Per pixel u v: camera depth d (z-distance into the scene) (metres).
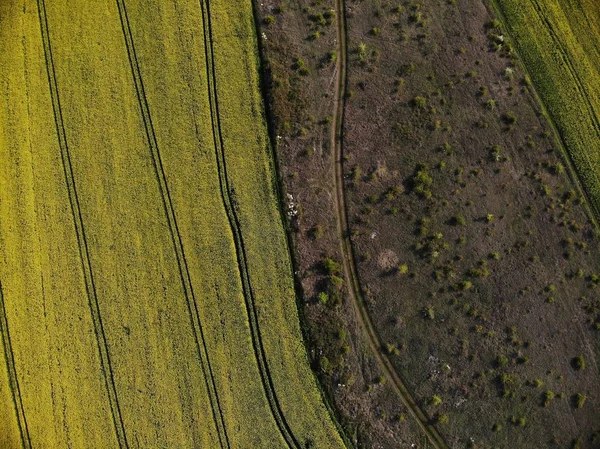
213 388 32.25
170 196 34.25
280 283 33.44
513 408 32.72
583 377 33.16
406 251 34.16
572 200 35.09
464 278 34.00
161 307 33.00
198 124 35.22
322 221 34.31
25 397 31.88
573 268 34.28
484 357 33.16
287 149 35.00
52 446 31.39
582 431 32.53
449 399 32.66
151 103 35.38
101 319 32.81
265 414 32.00
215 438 31.75
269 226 34.09
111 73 35.66
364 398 32.44
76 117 35.03
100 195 34.19
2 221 33.72
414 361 32.97
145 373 32.28
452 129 35.69
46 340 32.53
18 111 34.97
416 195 34.78
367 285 33.69
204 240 33.75
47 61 35.62
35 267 33.28
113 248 33.59
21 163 34.38
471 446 32.16
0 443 31.28
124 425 31.77
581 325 33.69
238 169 34.69
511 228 34.69
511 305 33.78
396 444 32.09
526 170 35.34
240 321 32.91
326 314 33.12
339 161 35.22
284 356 32.62
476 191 35.00
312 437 31.86
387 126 35.56
